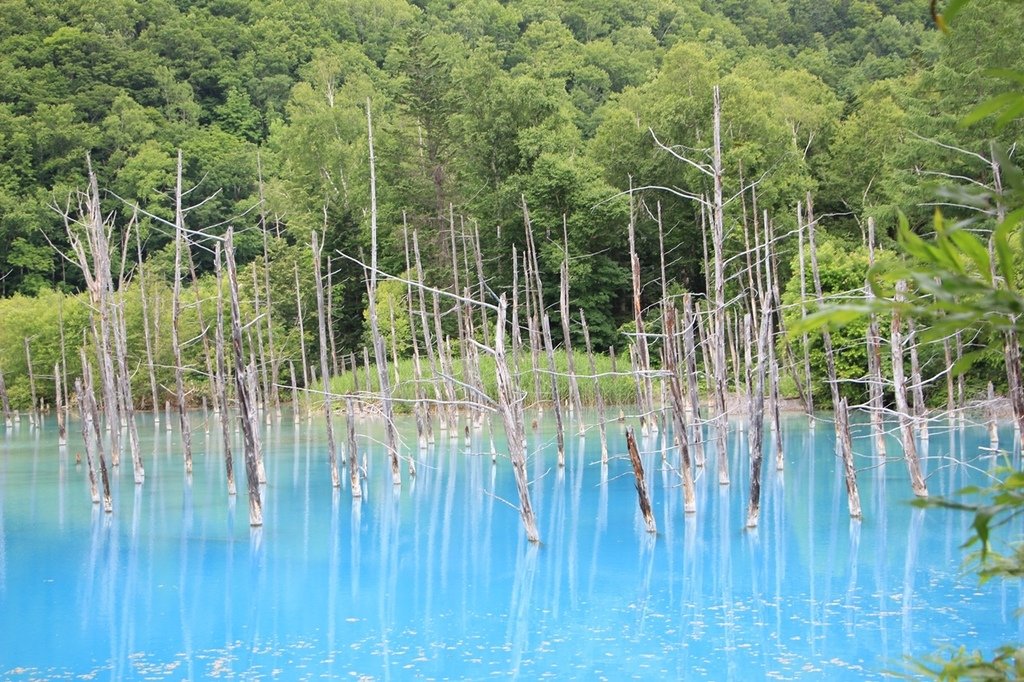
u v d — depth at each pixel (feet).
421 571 59.72
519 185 184.14
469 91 209.15
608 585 55.36
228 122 323.78
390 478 97.96
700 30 341.21
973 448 103.24
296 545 67.36
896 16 347.77
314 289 195.00
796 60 303.48
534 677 40.65
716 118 70.23
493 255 187.52
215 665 43.21
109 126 281.54
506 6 416.26
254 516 73.51
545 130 194.39
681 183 184.14
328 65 328.08
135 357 179.42
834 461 100.07
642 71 329.93
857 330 124.57
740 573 57.11
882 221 134.82
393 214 198.39
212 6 377.30
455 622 49.16
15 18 318.45
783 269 170.30
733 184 171.73
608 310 189.16
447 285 184.44
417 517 76.95
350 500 85.30
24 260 248.11
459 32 388.16
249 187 283.18
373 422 158.61
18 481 97.81
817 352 128.98
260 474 92.79
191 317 187.93
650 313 179.22
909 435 72.64
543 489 89.30
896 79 216.74
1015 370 55.36
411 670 41.96
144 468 107.14
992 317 7.90
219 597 54.60
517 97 196.65
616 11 395.55
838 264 130.52
